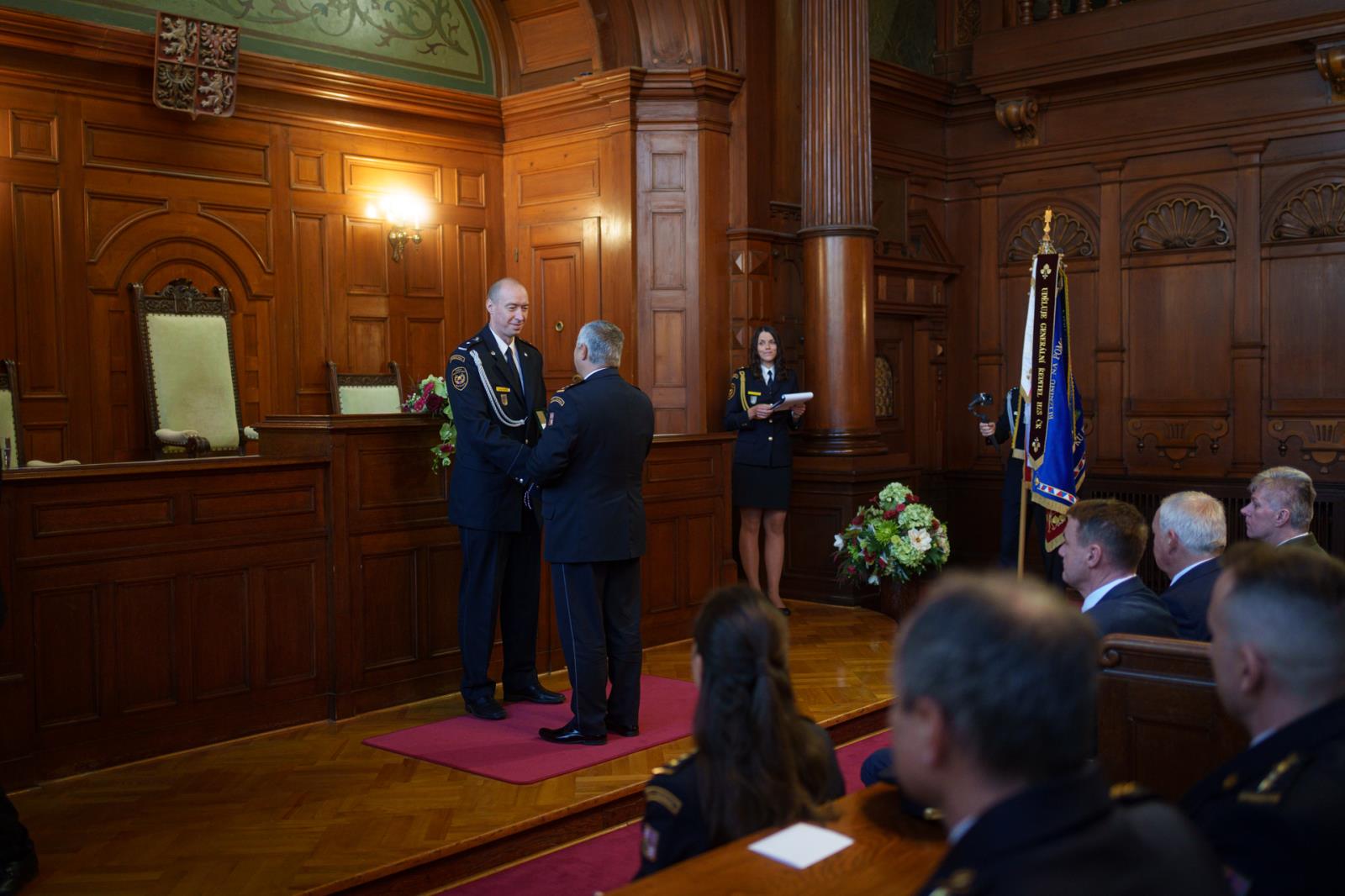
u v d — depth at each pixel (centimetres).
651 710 474
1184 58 802
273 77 733
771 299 785
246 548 441
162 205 696
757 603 195
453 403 454
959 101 930
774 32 794
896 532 656
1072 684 109
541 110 821
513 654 488
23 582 383
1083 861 104
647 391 773
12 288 636
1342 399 778
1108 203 870
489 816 357
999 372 930
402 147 807
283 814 360
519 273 848
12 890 299
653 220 769
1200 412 836
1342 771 142
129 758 410
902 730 116
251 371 738
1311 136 782
